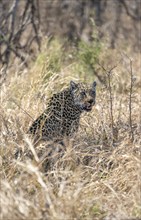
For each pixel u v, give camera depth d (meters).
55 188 9.57
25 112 11.61
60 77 14.33
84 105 11.27
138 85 15.04
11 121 11.73
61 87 13.66
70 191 9.14
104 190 9.77
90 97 11.30
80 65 16.23
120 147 10.48
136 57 17.52
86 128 11.88
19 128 11.19
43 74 14.04
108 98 12.80
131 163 10.02
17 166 10.04
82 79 15.00
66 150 10.55
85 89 11.40
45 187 8.83
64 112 11.32
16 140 10.98
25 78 14.46
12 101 12.47
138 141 10.94
